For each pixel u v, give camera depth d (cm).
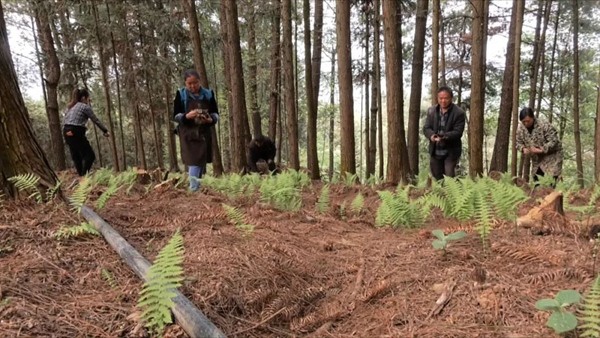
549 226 290
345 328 180
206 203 410
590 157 2127
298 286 221
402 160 665
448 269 216
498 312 167
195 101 555
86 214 306
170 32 1187
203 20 1380
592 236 265
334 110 2095
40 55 1259
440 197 407
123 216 329
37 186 317
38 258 219
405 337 160
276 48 1371
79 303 182
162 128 1934
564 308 162
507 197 317
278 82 1502
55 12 1033
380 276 224
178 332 162
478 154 689
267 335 179
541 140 650
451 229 299
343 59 747
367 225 370
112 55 1191
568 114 1980
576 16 1424
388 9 627
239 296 202
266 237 288
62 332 158
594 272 195
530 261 221
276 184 497
